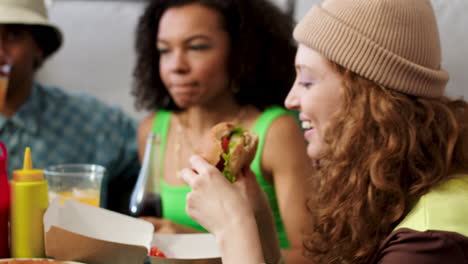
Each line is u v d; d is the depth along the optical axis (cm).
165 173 182
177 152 182
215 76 164
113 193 210
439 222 84
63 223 94
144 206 132
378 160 92
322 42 99
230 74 169
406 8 95
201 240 106
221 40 163
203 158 107
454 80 183
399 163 93
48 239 90
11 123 196
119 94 290
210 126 178
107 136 212
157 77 191
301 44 108
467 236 82
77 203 97
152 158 136
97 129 211
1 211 98
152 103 196
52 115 205
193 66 161
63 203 101
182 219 165
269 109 169
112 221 98
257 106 174
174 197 167
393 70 94
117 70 288
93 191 115
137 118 289
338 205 99
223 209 96
